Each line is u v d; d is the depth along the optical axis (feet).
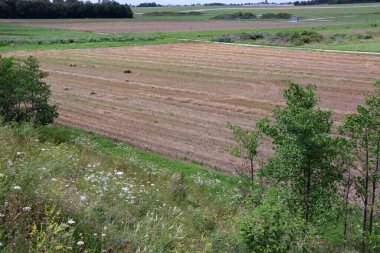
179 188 44.34
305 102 33.65
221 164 63.98
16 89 68.33
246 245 21.89
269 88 124.57
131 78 144.25
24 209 17.53
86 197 23.58
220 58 190.08
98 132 80.74
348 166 34.19
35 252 15.34
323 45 228.63
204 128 84.43
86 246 18.15
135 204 29.32
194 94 117.70
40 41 264.93
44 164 31.89
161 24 499.92
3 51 215.92
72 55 205.05
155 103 107.04
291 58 182.70
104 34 344.08
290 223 22.67
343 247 31.50
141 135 79.41
